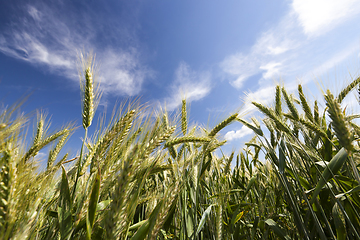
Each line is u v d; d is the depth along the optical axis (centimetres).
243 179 459
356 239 243
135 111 216
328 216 289
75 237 177
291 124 405
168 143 240
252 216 419
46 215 207
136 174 191
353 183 241
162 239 301
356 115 326
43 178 197
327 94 262
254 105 360
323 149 352
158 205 185
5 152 134
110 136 195
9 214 127
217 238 250
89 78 234
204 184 385
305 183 293
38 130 297
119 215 145
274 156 321
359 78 303
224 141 362
